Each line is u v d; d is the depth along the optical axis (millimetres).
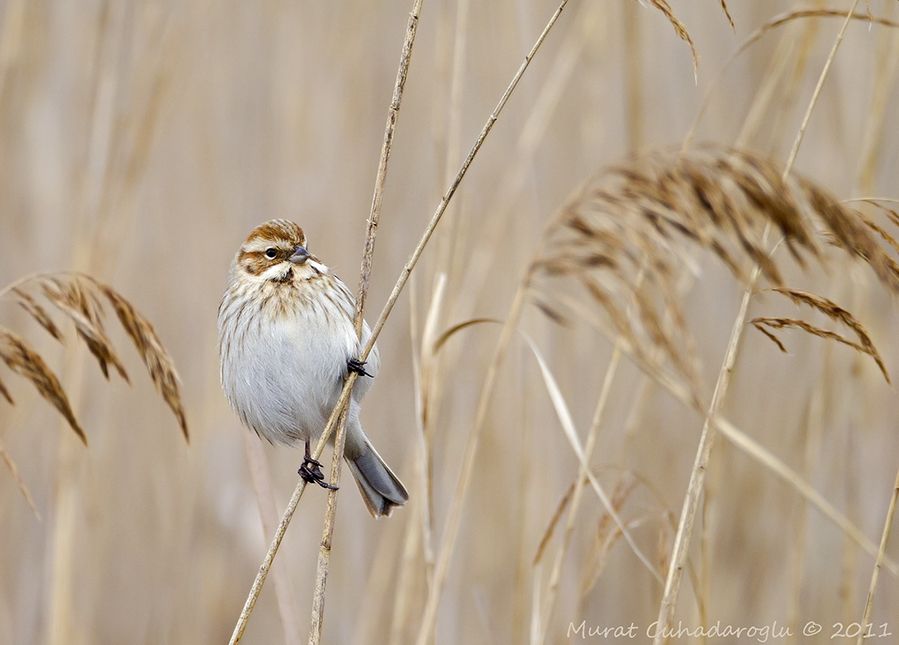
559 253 6176
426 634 6879
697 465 6398
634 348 6332
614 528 7449
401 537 10445
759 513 10164
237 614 10680
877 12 9227
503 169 11438
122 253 10938
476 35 11656
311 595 10836
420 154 12164
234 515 10641
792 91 8461
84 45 11477
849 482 9492
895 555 9727
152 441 11328
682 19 11797
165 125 11891
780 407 10562
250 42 12328
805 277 10477
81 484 10359
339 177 11961
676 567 6402
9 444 10312
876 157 8508
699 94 11680
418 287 11461
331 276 7996
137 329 6527
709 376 10805
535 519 9992
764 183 5422
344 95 12102
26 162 11203
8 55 10406
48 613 9711
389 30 12414
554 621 9375
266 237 7949
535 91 11484
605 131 11445
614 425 10836
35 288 6441
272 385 7797
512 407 10305
